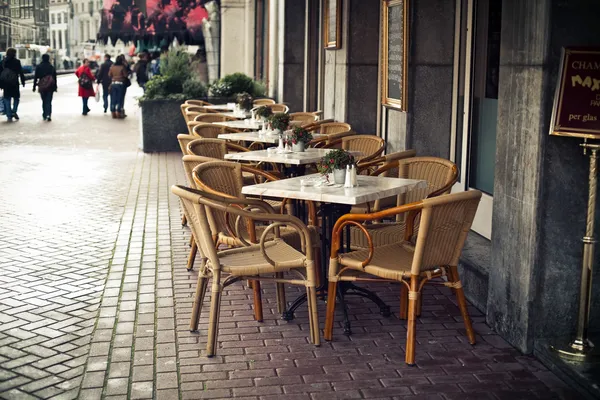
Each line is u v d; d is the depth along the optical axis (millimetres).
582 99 4320
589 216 4324
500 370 4469
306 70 14016
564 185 4523
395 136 8586
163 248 7148
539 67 4426
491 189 6660
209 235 4715
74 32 66562
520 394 4160
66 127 18328
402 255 4969
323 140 8242
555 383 4297
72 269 6477
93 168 11953
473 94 6988
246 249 5117
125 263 6656
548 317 4656
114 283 6090
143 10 14836
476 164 6957
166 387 4227
